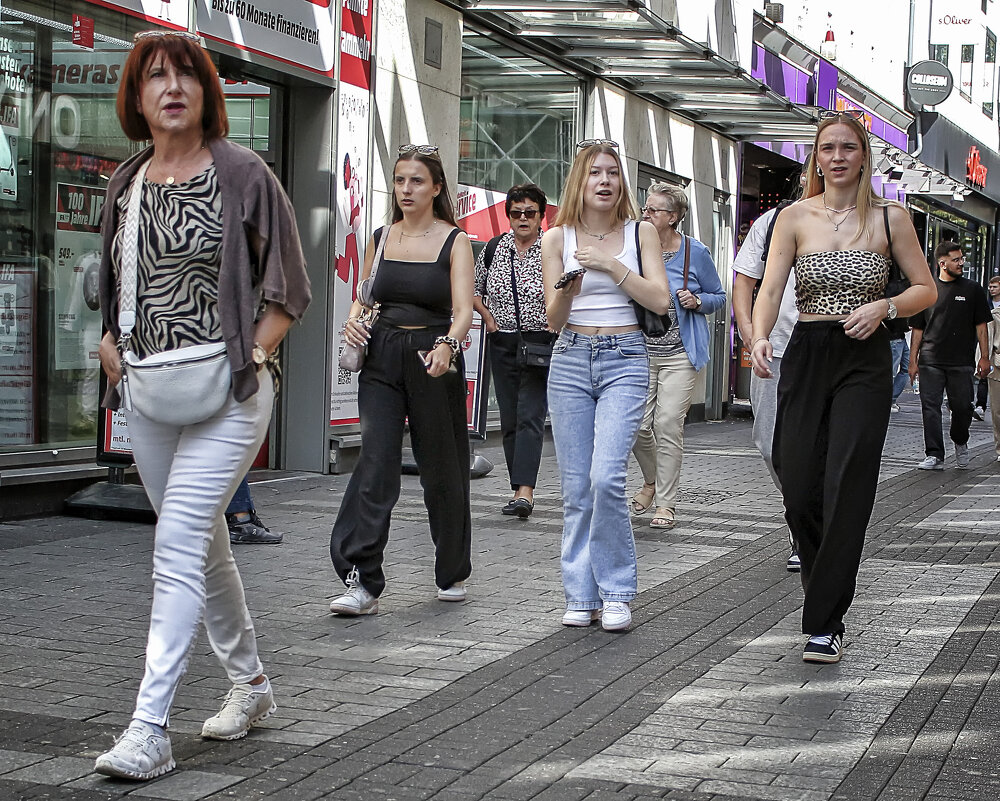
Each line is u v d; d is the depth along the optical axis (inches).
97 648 231.6
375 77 500.7
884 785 175.6
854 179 240.8
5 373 369.7
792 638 257.3
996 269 1813.5
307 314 479.5
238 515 338.6
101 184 400.8
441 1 538.9
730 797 169.5
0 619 249.0
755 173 1032.8
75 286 393.4
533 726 197.3
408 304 265.7
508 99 609.9
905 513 434.9
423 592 288.7
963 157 1544.0
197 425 175.6
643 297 258.1
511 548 346.0
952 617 278.7
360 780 172.1
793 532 250.8
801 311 243.9
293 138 478.6
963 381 573.6
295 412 482.6
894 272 243.0
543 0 540.7
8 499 355.6
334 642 242.8
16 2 362.9
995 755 188.9
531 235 401.4
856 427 235.6
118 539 332.8
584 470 263.0
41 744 181.2
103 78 396.8
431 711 202.8
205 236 171.6
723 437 716.0
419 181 265.0
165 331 173.3
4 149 365.7
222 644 186.4
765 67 916.0
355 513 264.8
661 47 620.7
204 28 412.8
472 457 498.6
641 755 185.3
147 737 169.0
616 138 711.1
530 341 395.2
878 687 223.3
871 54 1228.5
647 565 329.7
